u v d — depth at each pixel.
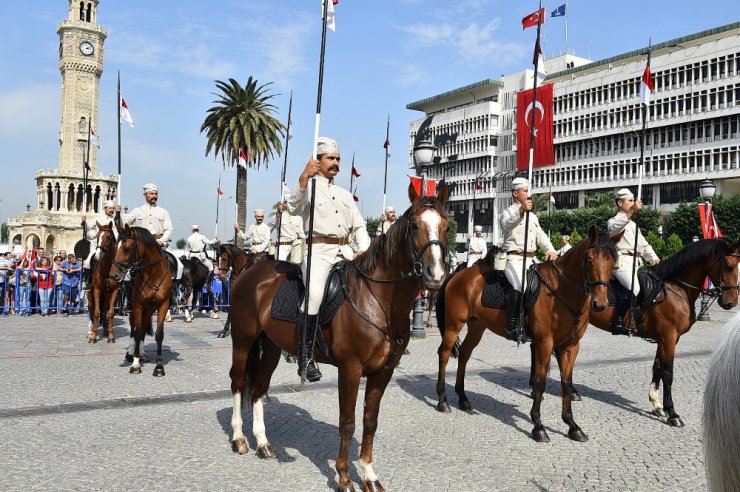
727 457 2.40
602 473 6.15
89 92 88.44
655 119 74.50
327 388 9.69
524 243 7.92
